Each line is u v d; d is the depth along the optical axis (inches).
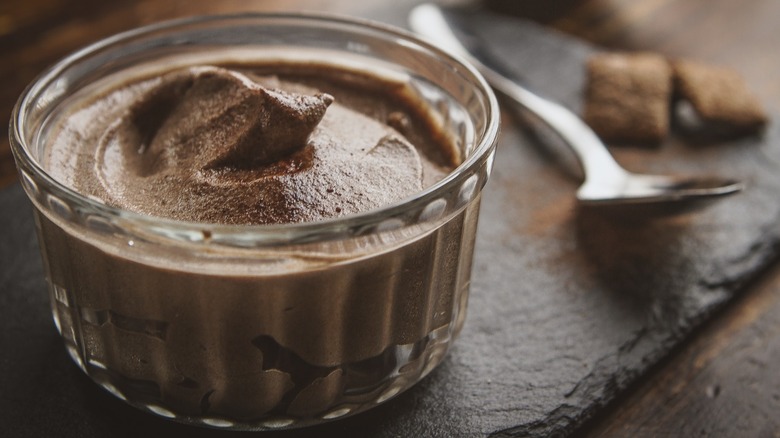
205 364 13.6
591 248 16.6
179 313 13.4
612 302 15.9
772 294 16.4
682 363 15.5
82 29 19.8
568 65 19.7
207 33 15.8
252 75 15.8
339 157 14.0
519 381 15.0
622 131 18.2
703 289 16.1
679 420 14.9
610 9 21.6
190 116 14.5
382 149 14.3
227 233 12.8
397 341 14.0
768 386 15.2
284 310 13.4
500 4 21.4
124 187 14.1
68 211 13.2
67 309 14.1
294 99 13.9
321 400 14.0
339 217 13.1
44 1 20.4
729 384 15.2
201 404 13.9
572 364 15.2
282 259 13.0
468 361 15.1
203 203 13.7
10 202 16.7
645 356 15.3
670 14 21.5
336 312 13.5
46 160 14.3
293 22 15.8
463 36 19.7
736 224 17.1
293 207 13.5
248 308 13.3
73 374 14.8
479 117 14.6
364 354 13.8
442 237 13.8
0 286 15.7
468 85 14.8
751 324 16.0
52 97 14.6
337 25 15.7
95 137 14.8
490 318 15.6
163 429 14.2
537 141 18.3
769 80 20.0
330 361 13.7
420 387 14.8
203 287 13.2
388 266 13.4
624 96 18.4
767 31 21.1
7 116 18.1
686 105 18.9
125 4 20.5
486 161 13.8
